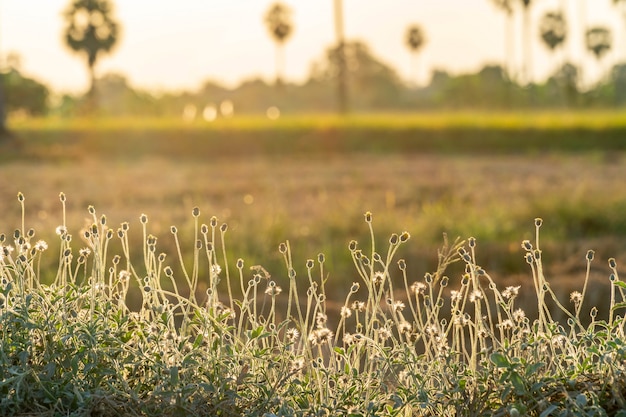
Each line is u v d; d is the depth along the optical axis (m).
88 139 48.72
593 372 4.20
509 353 4.35
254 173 29.72
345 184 24.23
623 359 4.13
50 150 41.03
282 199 19.42
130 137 48.84
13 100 67.88
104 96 99.69
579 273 10.16
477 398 4.14
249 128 49.50
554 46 92.06
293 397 4.27
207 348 4.44
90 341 4.25
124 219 14.72
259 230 13.03
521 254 11.50
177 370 4.07
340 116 61.19
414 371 4.36
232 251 11.57
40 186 23.31
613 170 30.09
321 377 4.49
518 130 49.97
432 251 11.59
